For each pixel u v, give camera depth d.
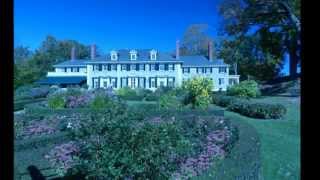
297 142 13.38
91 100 24.97
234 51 43.72
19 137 14.63
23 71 66.75
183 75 67.88
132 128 6.55
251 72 49.75
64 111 22.97
